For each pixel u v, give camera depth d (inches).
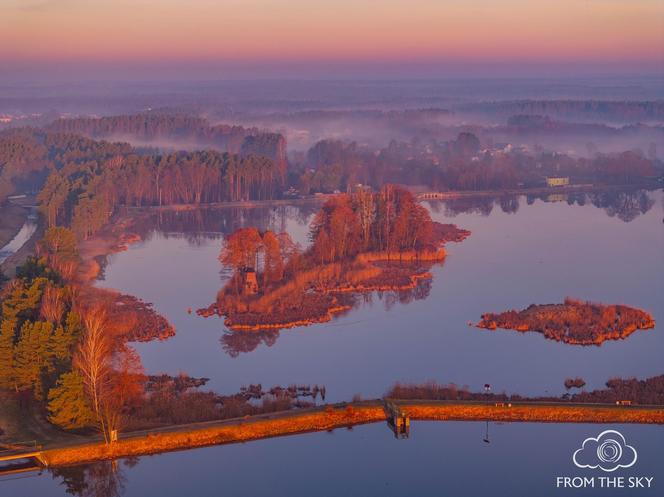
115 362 6215.6
